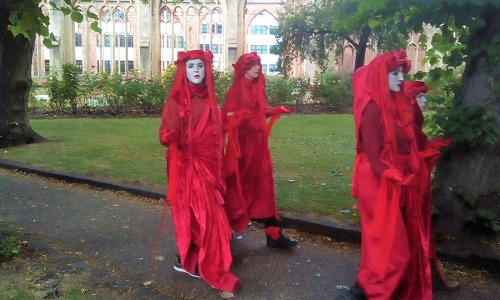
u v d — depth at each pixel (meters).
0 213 5.57
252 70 4.25
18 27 4.69
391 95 3.12
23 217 5.44
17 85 9.59
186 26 23.53
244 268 4.07
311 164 7.73
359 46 16.11
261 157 4.32
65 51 23.25
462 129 4.14
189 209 3.68
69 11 4.93
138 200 6.20
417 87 3.37
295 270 4.04
